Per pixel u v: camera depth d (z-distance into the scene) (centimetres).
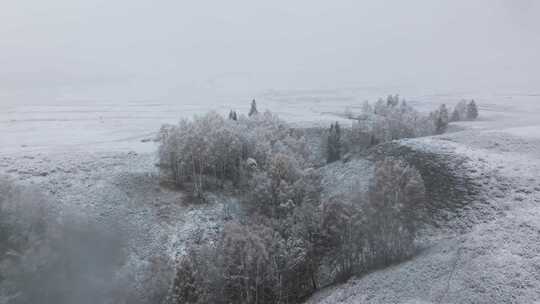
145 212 4316
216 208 4550
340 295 2786
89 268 3422
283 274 2909
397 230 3061
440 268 2744
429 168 4303
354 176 4862
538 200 3412
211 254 3058
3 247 2975
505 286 2416
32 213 3259
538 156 4288
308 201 3856
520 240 2880
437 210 3684
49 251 3102
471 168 4066
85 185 4519
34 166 4909
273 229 3250
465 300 2366
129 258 3709
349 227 3066
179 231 4109
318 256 3130
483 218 3359
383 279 2808
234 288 2819
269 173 4234
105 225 3909
